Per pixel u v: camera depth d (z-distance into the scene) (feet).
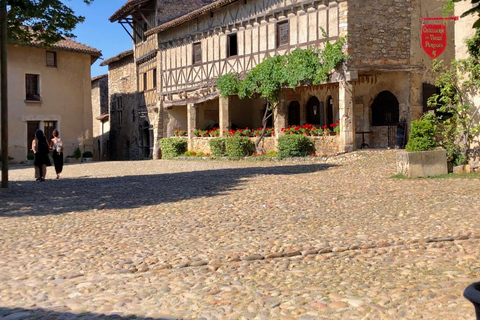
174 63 92.07
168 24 88.12
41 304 14.46
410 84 62.44
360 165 52.37
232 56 77.92
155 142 96.32
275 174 48.80
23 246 21.90
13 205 34.47
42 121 101.09
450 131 43.29
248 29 74.59
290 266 17.43
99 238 23.04
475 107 41.96
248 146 74.28
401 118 63.46
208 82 82.89
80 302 14.48
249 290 14.96
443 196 31.09
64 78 103.65
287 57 67.21
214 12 81.15
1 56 43.91
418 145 42.39
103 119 133.80
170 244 21.30
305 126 67.82
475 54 41.42
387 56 61.62
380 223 24.21
